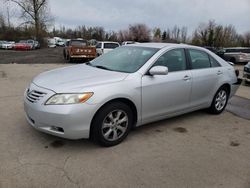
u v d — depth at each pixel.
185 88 4.45
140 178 2.96
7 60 18.39
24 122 4.45
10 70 11.79
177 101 4.40
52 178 2.88
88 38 73.06
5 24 56.78
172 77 4.22
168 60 4.29
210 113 5.42
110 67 4.24
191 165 3.29
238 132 4.50
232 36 52.25
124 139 3.93
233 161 3.46
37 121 3.40
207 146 3.88
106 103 3.51
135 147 3.72
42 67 13.91
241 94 7.95
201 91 4.81
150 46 4.52
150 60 4.06
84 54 17.95
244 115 5.51
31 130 4.11
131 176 2.99
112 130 3.66
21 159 3.23
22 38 55.38
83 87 3.37
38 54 27.45
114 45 19.91
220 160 3.46
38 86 3.57
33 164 3.14
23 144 3.63
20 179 2.83
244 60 21.39
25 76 9.84
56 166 3.12
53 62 17.95
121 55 4.56
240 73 14.26
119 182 2.87
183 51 4.59
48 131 3.37
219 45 47.25
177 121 4.91
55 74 3.98
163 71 3.81
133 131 4.31
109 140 3.65
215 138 4.19
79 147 3.62
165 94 4.14
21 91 6.95
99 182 2.85
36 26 46.97
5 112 4.99
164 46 4.43
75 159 3.30
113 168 3.13
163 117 4.32
